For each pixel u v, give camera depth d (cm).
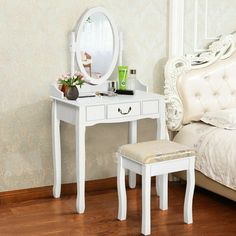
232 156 377
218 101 448
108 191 429
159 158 336
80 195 374
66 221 363
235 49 456
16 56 390
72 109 371
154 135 452
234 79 452
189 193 355
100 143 432
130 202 401
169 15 437
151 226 353
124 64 429
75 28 404
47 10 394
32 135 404
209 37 454
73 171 424
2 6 380
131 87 411
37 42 395
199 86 439
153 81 443
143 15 429
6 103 393
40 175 411
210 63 447
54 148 400
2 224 357
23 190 406
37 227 352
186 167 350
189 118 438
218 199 407
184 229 349
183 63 436
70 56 406
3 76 389
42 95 403
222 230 347
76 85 402
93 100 374
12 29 386
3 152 397
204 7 447
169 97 433
